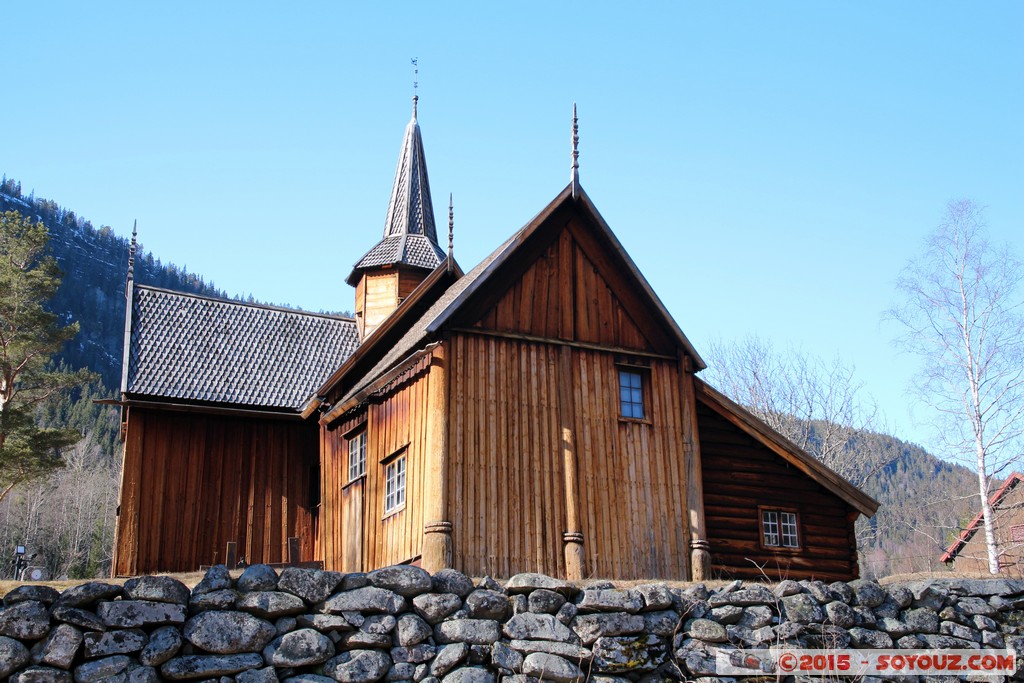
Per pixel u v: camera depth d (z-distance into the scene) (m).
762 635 13.68
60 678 10.79
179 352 26.19
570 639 13.00
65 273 39.56
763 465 20.78
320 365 27.78
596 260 20.25
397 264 30.00
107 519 62.69
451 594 12.83
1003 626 14.86
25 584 11.34
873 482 48.78
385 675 12.08
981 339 28.83
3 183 188.25
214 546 24.20
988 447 28.30
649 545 18.78
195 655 11.41
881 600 14.48
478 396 18.25
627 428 19.44
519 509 17.89
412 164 32.72
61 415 85.50
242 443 25.22
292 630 11.91
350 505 21.05
